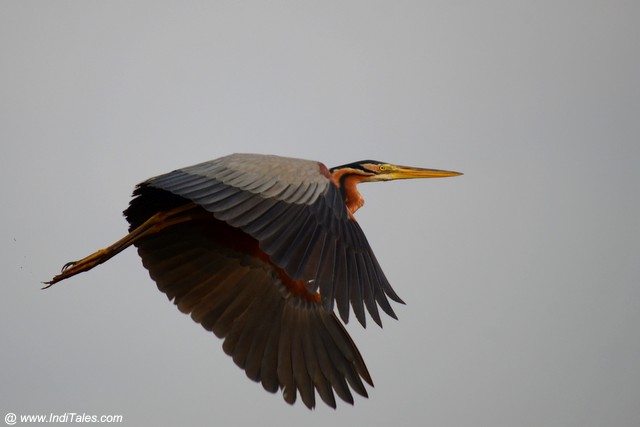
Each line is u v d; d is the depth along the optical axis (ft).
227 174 38.96
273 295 41.83
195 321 41.22
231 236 42.22
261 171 39.14
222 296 41.63
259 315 41.52
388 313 38.58
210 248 42.04
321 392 40.70
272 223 37.55
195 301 41.42
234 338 41.14
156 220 41.11
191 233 42.01
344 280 37.93
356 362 41.37
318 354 41.32
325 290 37.24
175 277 41.52
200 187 38.27
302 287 41.88
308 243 37.73
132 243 40.78
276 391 40.42
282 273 42.01
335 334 41.63
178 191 37.86
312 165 40.75
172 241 41.83
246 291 41.83
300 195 38.73
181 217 41.29
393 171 49.34
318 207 38.81
